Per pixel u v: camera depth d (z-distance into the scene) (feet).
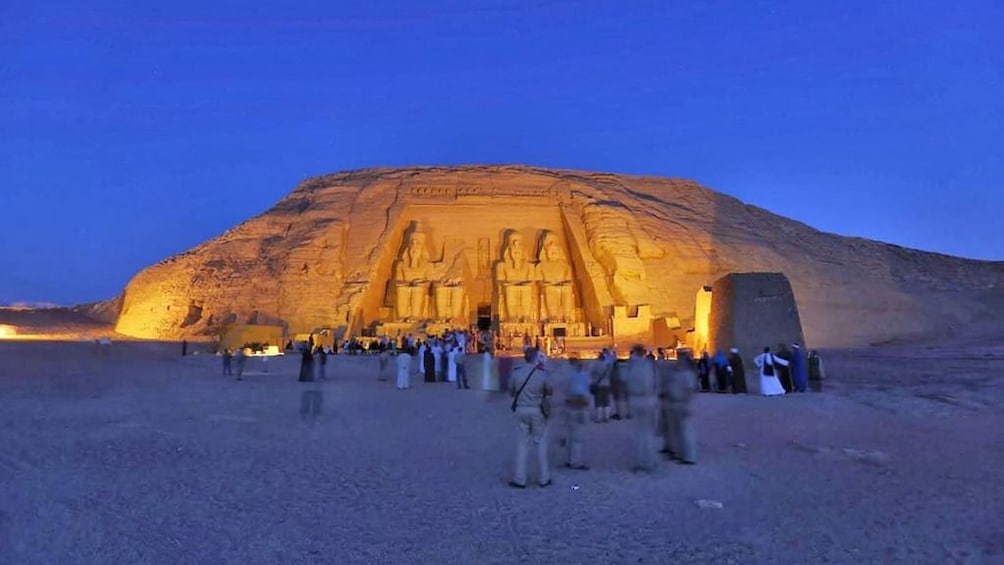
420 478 27.30
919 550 18.42
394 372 80.28
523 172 148.15
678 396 30.83
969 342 108.88
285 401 51.67
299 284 116.26
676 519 21.58
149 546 18.61
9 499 22.61
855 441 34.94
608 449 33.86
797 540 19.33
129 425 38.40
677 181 162.61
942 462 29.60
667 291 122.72
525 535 19.98
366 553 18.35
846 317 121.70
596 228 128.26
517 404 26.05
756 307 68.44
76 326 137.39
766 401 51.83
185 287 122.62
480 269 130.93
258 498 23.86
